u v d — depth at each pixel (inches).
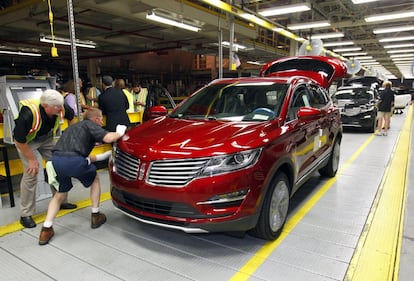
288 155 122.6
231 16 273.4
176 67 849.5
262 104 140.1
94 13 353.1
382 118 386.6
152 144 111.2
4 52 553.0
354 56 935.0
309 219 141.2
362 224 135.7
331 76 229.3
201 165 100.8
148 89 310.5
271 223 116.5
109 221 139.6
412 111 794.8
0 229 131.2
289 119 134.3
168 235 126.6
